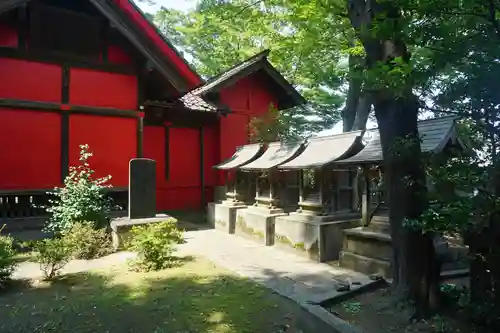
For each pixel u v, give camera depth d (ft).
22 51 30.53
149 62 33.83
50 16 31.58
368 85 10.66
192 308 14.78
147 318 13.80
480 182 9.36
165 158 43.47
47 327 13.03
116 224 25.99
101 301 15.55
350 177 25.80
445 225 9.55
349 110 47.06
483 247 10.90
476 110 9.55
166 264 21.16
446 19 9.55
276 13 40.27
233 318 13.80
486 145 9.71
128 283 17.99
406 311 13.98
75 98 32.68
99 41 33.86
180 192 44.29
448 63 9.38
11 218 29.96
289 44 36.29
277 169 27.12
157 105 39.37
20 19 29.71
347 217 24.31
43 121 31.48
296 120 52.54
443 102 9.77
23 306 15.02
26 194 30.55
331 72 39.32
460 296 13.20
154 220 27.40
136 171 28.30
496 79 8.61
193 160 45.21
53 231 27.09
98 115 33.83
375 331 12.77
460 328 12.30
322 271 20.20
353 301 15.70
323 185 23.73
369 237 19.80
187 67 35.86
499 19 9.00
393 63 10.51
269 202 29.07
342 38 31.12
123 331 12.73
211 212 36.76
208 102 43.70
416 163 13.76
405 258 14.44
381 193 20.17
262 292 16.74
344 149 22.81
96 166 33.60
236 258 23.24
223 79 43.24
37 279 18.61
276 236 26.45
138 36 32.73
